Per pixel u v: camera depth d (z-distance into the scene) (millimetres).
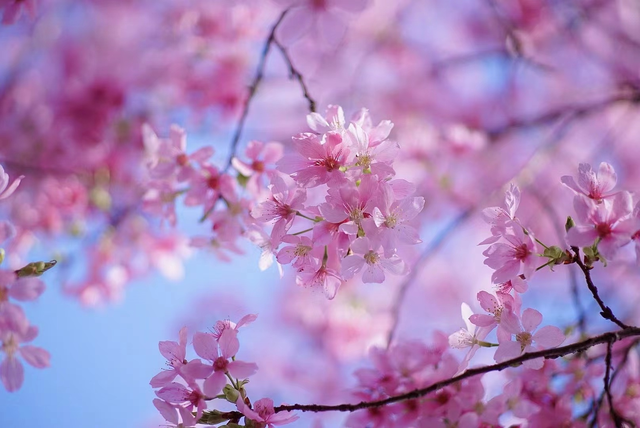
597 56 7754
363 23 7855
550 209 5727
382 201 2531
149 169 3521
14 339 2691
